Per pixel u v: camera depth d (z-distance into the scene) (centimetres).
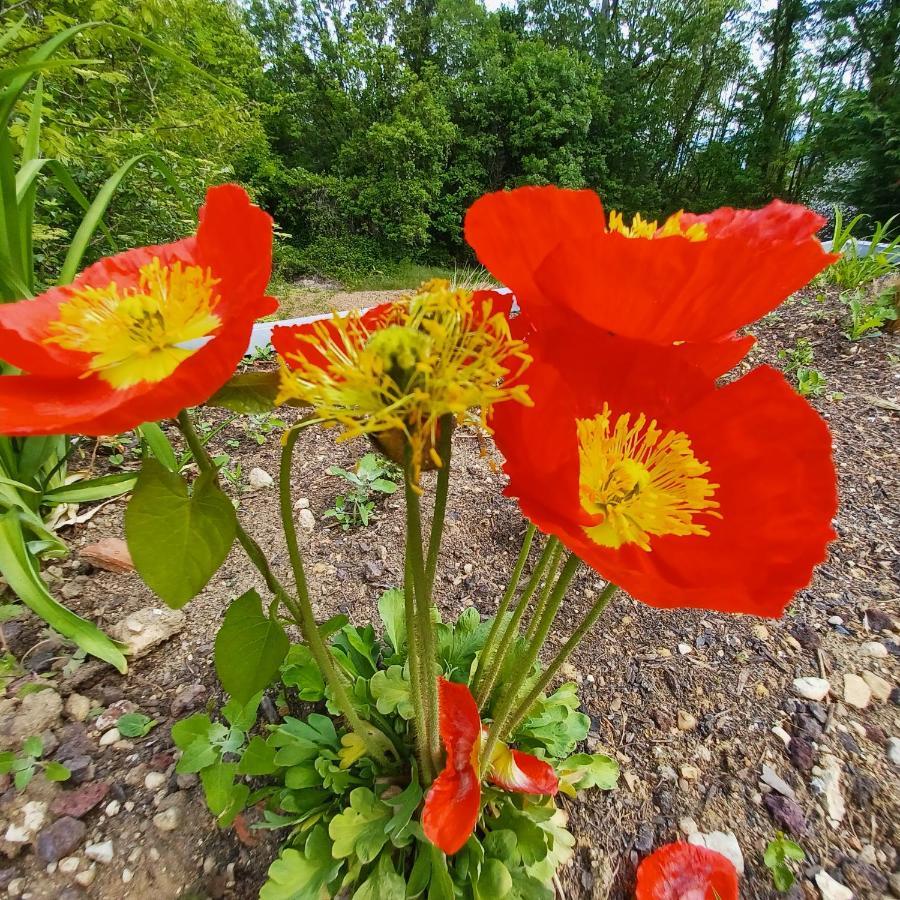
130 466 38
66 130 58
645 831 21
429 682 15
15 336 10
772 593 10
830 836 21
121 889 19
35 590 24
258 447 42
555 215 10
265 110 145
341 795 19
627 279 9
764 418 11
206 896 19
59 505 33
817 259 9
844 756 23
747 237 12
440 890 16
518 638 22
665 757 23
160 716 24
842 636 28
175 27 72
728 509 11
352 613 29
